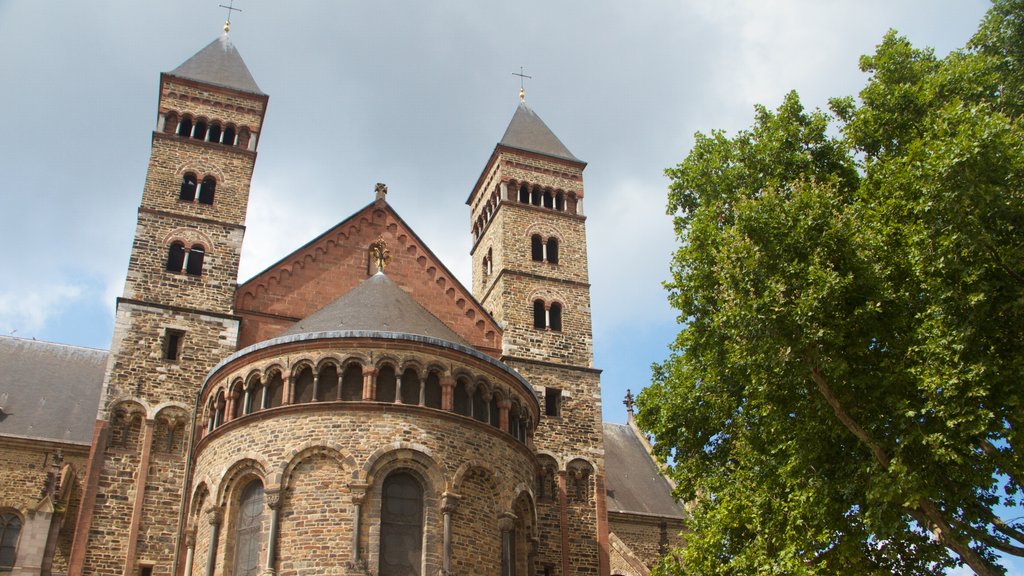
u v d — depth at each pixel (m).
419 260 52.47
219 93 53.44
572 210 60.41
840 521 29.44
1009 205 25.98
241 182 51.06
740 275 29.91
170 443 42.81
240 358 36.88
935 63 35.50
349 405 34.22
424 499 33.62
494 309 55.94
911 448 27.27
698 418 37.09
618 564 53.56
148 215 47.97
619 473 65.69
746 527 33.16
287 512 32.66
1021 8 35.78
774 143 37.19
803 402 30.09
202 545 34.56
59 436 48.84
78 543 39.44
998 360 25.92
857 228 29.75
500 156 59.97
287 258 49.09
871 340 29.12
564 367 53.19
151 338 44.59
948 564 28.11
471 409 36.53
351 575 31.16
